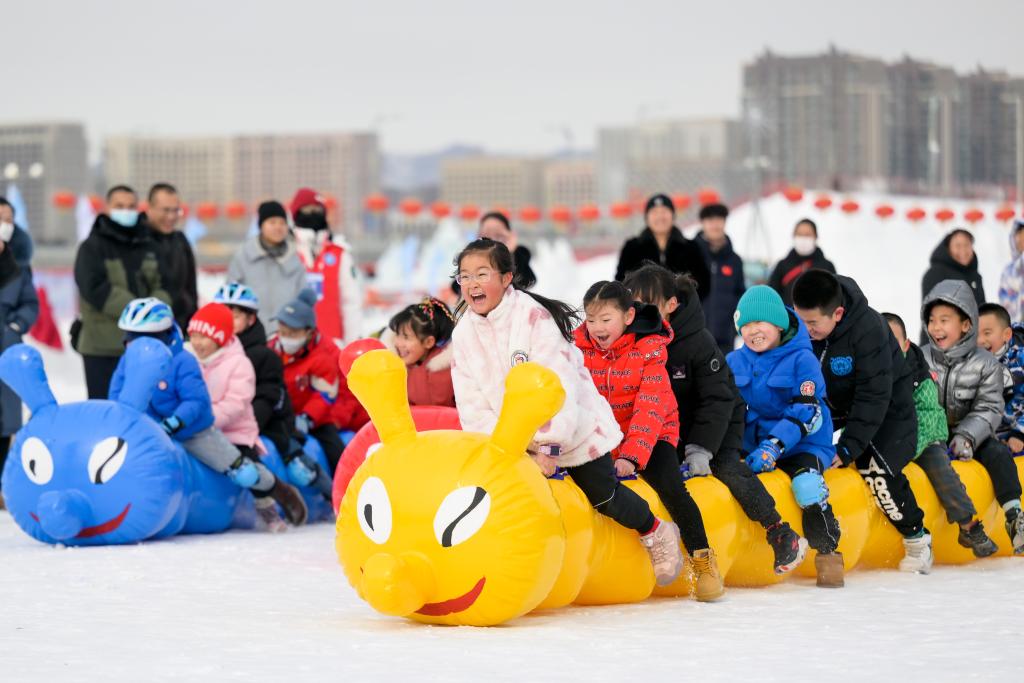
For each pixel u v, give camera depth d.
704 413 9.48
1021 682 6.45
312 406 14.24
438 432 8.02
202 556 11.13
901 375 10.64
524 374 7.75
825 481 10.38
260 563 10.77
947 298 11.45
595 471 8.38
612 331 8.99
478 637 7.57
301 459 13.67
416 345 11.90
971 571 10.90
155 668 6.70
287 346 14.19
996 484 11.45
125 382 12.11
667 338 9.12
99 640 7.48
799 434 9.91
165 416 12.61
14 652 7.12
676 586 9.16
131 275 14.98
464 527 7.62
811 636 7.69
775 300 10.05
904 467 11.02
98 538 11.73
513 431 7.77
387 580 7.45
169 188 15.62
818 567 9.82
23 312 16.05
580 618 8.29
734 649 7.27
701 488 9.31
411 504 7.68
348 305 17.55
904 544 10.74
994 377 11.49
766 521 9.48
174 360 12.52
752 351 10.24
